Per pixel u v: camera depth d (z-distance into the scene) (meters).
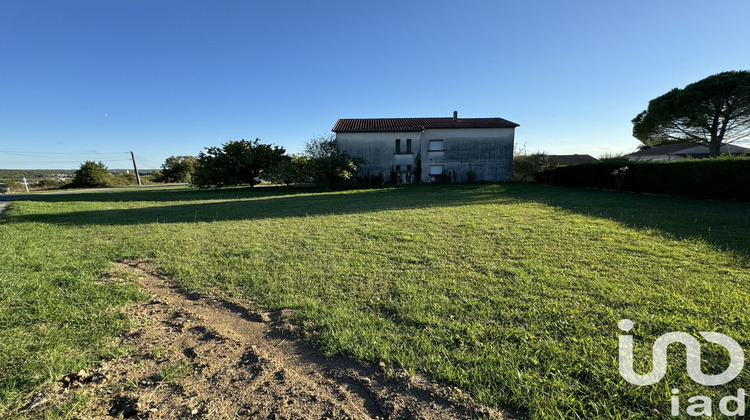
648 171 14.97
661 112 24.94
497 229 6.70
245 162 25.88
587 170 19.55
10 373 1.99
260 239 6.25
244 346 2.43
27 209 12.39
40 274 3.99
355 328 2.62
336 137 27.19
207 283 3.81
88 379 2.00
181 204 14.34
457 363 2.12
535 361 2.08
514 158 29.33
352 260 4.65
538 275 3.78
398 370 2.09
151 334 2.60
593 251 4.81
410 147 27.30
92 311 2.94
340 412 1.73
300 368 2.16
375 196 16.16
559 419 1.64
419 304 3.03
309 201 14.37
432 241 5.75
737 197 11.11
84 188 37.34
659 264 4.11
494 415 1.68
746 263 4.02
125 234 7.00
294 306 3.10
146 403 1.79
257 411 1.74
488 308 2.90
